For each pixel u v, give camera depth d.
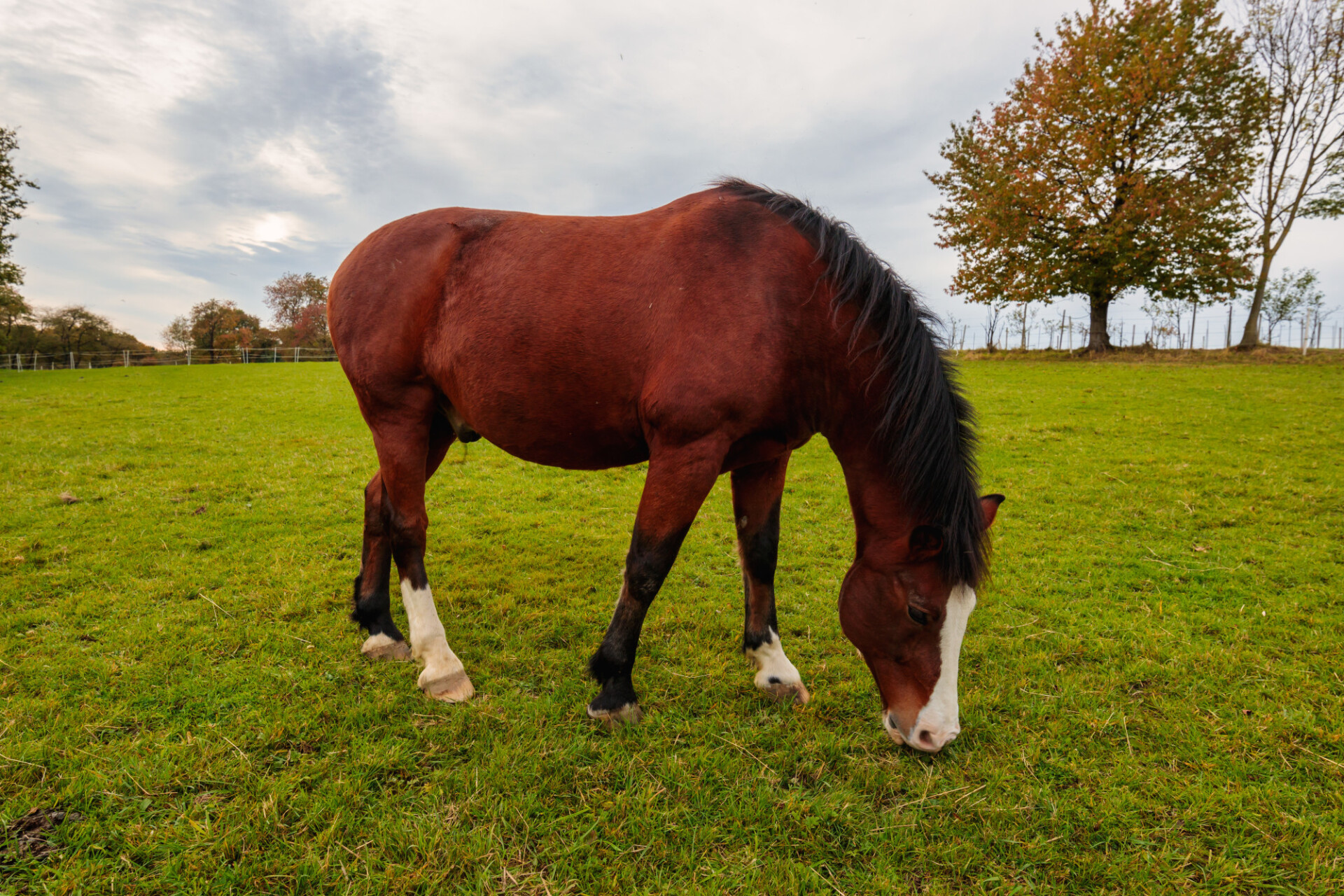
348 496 6.65
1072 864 2.07
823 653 3.50
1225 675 3.17
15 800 2.17
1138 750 2.61
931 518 2.44
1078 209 21.86
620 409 2.77
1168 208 20.28
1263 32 20.66
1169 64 20.14
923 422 2.43
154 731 2.60
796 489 7.36
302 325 59.81
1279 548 5.11
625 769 2.44
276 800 2.21
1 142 31.45
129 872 1.93
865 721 2.82
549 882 1.94
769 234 2.72
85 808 2.16
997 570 4.73
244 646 3.36
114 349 55.44
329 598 3.99
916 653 2.40
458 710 2.79
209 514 5.91
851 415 2.66
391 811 2.20
